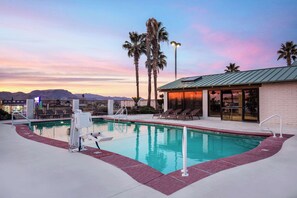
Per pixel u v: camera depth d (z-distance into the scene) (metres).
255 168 4.50
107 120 17.20
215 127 11.07
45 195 3.26
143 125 14.55
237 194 3.24
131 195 3.24
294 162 4.91
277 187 3.51
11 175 4.15
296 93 11.23
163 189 3.46
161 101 26.09
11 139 8.01
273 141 7.29
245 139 9.16
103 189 3.47
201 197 3.15
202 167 4.61
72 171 4.36
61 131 12.56
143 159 6.82
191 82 16.97
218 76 16.50
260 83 12.30
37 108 18.20
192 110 16.31
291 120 11.38
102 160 5.16
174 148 8.37
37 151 6.09
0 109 16.08
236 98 13.93
